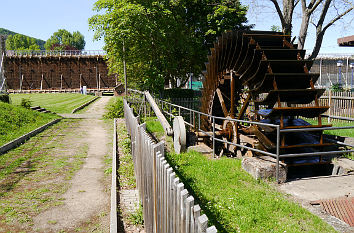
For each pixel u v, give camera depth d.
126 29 19.81
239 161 7.72
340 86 28.47
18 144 11.33
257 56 9.34
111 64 27.69
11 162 8.73
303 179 6.42
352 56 45.91
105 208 5.56
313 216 4.71
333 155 8.02
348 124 14.15
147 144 4.32
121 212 5.27
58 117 20.61
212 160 8.11
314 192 5.62
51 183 6.98
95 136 13.63
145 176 4.58
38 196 6.16
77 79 71.31
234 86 11.02
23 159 9.10
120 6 20.72
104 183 6.95
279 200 5.27
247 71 9.63
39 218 5.16
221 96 11.55
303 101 9.16
